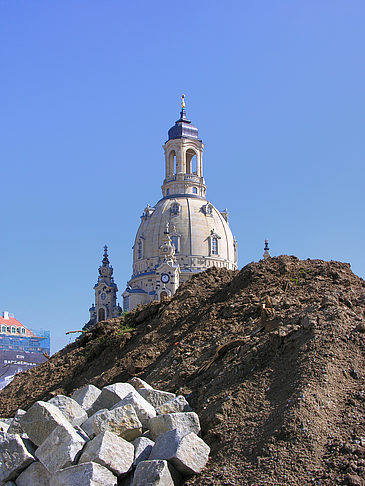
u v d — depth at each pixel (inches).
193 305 1095.6
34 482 622.5
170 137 6786.4
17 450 637.3
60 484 594.6
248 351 757.3
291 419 602.9
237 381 721.6
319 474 543.8
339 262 1015.6
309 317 746.2
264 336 773.3
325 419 608.1
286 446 581.9
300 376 660.7
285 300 860.6
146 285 5964.6
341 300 800.9
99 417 652.1
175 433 615.8
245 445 608.7
